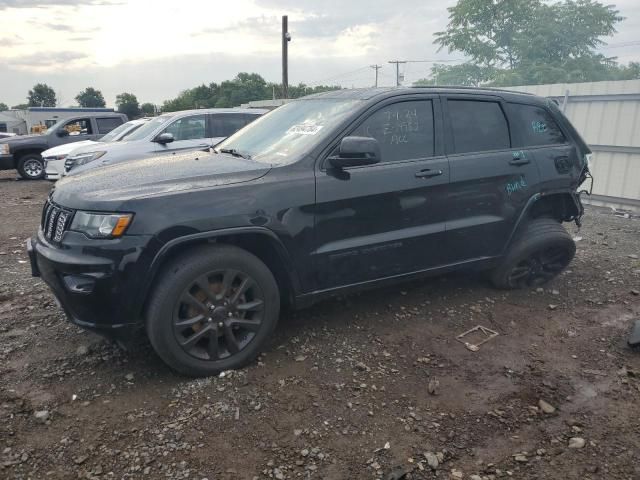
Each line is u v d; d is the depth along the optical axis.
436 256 4.20
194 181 3.34
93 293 3.04
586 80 28.72
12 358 3.59
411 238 4.00
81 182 3.51
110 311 3.09
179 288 3.16
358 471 2.59
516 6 30.66
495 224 4.43
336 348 3.78
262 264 3.45
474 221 4.32
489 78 31.61
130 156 8.63
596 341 3.94
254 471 2.58
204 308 3.29
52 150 12.24
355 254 3.78
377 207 3.82
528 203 4.58
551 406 3.12
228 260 3.29
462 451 2.75
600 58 30.86
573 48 30.44
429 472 2.60
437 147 4.14
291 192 3.48
